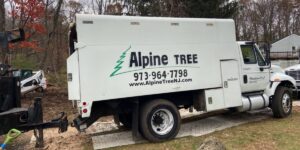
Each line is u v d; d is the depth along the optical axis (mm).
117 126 10125
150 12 26359
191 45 8781
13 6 15391
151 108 8195
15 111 7656
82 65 7531
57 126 7922
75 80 7680
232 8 29328
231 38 9508
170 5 24531
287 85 11023
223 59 9312
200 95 9117
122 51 7922
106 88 7738
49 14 20109
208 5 27203
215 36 9203
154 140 8227
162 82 8359
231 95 9438
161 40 8383
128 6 30281
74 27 8086
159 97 8766
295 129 9125
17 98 8289
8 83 7984
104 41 7746
